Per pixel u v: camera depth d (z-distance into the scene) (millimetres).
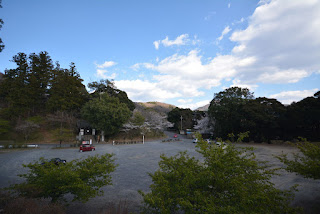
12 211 6391
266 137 43938
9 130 43750
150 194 6262
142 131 55344
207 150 6805
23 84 50906
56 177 7691
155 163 21438
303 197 10930
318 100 37531
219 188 6004
